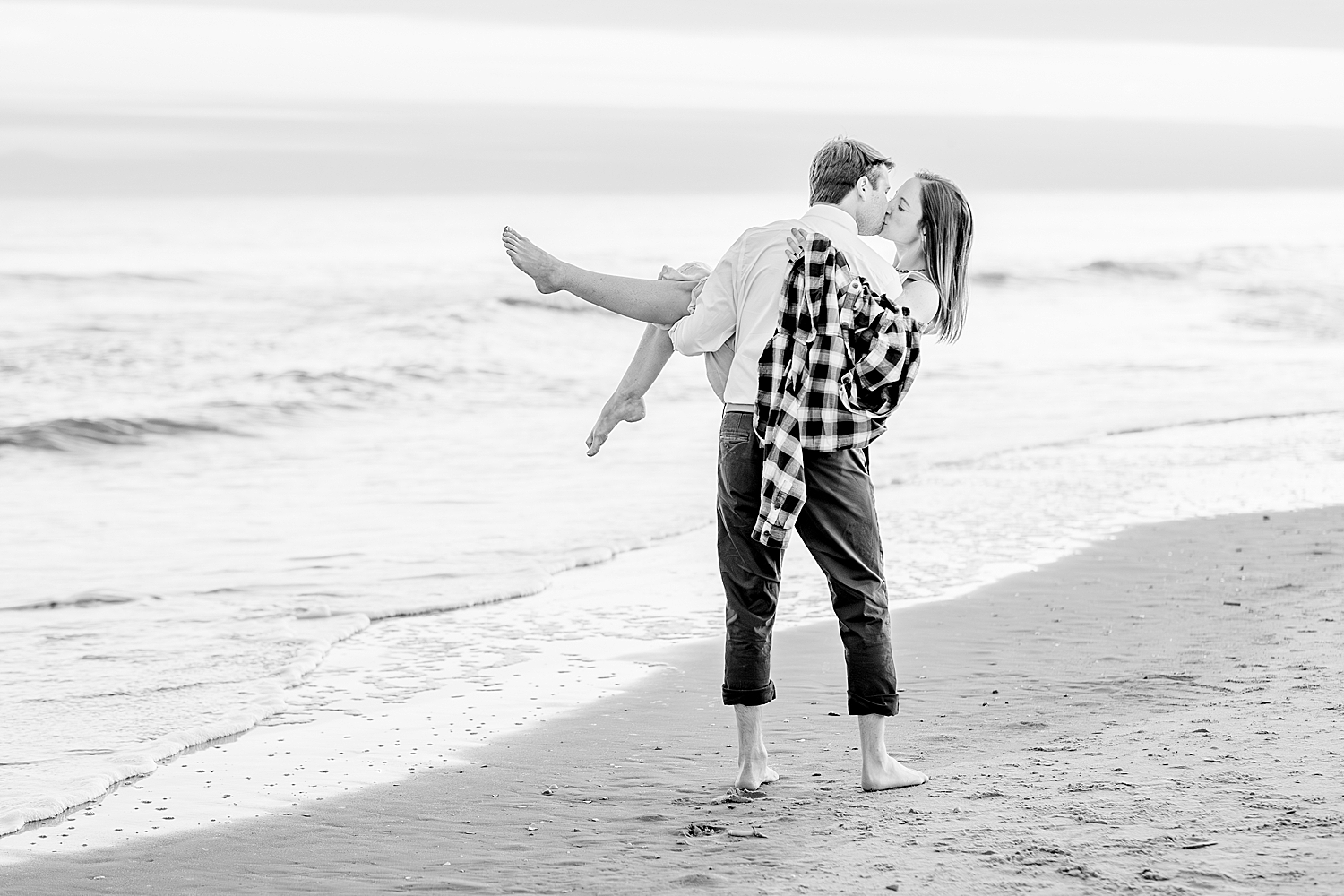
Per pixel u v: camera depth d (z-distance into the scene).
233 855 3.47
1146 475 10.65
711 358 3.61
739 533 3.55
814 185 3.51
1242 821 3.04
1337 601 6.12
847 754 4.15
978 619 6.19
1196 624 5.83
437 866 3.28
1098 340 23.59
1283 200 103.62
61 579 7.82
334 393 16.89
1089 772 3.60
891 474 11.01
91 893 3.22
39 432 13.51
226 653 6.11
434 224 59.28
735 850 3.18
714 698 5.15
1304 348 22.33
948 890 2.78
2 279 30.17
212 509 10.19
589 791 3.91
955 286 3.56
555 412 15.92
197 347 20.94
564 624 6.64
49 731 4.89
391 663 5.91
